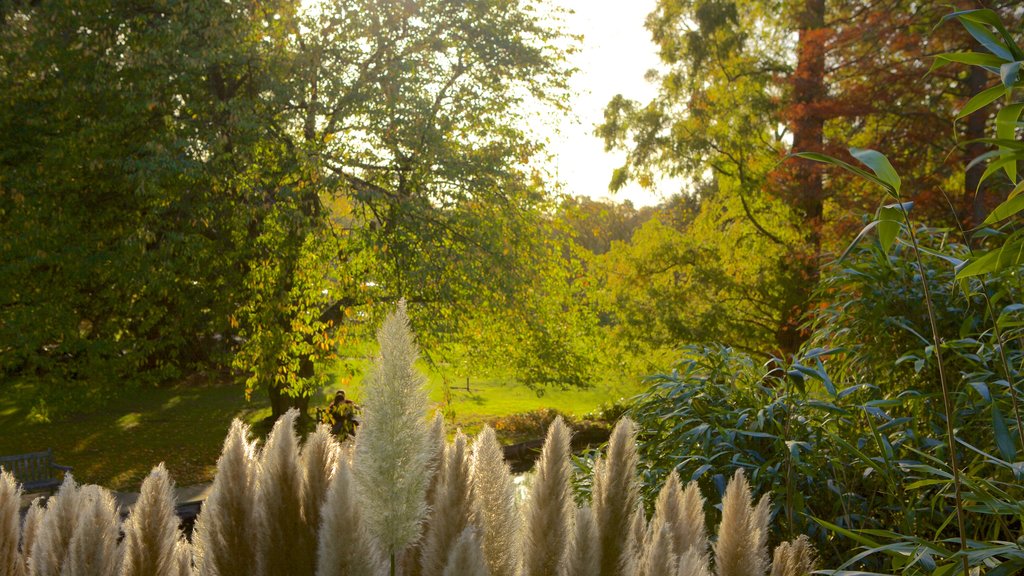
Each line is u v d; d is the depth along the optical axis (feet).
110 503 3.42
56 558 3.38
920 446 10.55
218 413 70.95
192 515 35.29
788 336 55.06
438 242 47.98
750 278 59.93
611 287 63.72
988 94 5.10
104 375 45.80
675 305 59.16
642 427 13.00
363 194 46.16
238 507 3.45
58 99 41.29
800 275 53.42
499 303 50.37
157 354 55.36
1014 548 5.71
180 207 44.52
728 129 60.08
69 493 3.47
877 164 5.26
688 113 62.54
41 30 40.55
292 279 48.21
